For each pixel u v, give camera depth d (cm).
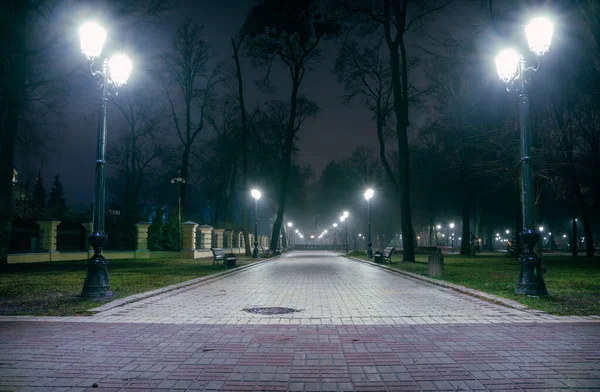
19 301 1018
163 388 445
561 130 1856
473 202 4941
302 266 2723
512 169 2012
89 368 514
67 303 996
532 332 700
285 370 504
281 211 4284
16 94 1916
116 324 778
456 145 3075
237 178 5434
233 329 734
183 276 1736
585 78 1712
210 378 477
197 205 7294
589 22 1498
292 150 4938
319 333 700
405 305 1008
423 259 3278
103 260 1100
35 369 510
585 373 489
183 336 680
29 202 3609
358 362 535
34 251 2588
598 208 4450
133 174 4219
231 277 1852
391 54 2784
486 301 1060
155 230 3356
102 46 1111
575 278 1568
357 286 1466
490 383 457
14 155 2061
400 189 2861
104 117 1138
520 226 3538
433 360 542
